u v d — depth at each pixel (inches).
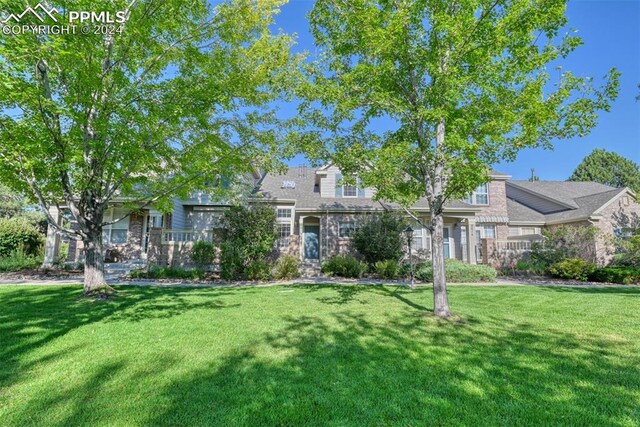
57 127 278.8
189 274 512.1
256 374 143.8
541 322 237.1
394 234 592.1
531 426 105.8
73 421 106.3
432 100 246.2
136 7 295.6
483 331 213.0
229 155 365.1
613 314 264.5
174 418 108.7
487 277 510.9
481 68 229.6
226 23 330.3
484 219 761.0
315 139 301.0
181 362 157.2
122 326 220.2
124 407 115.2
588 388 132.1
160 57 319.6
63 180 303.6
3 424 104.0
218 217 642.2
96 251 336.2
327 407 116.6
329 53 276.1
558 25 219.8
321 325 226.5
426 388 131.4
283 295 357.1
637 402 121.3
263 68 340.5
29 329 210.4
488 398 123.6
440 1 233.6
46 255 564.7
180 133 345.7
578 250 590.2
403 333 207.6
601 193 777.6
